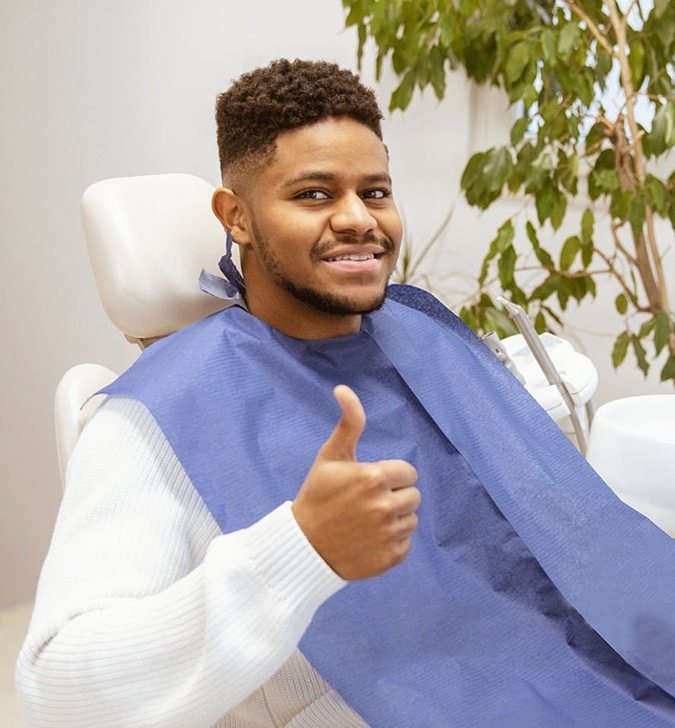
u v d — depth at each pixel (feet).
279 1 7.53
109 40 7.19
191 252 3.73
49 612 2.45
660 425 4.09
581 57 6.66
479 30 6.56
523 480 3.34
